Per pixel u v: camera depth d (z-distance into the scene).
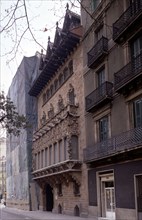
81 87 28.12
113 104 22.25
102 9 24.36
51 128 33.12
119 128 21.23
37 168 38.59
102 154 22.19
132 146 18.48
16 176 49.66
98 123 24.86
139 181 19.06
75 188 28.33
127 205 19.67
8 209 48.59
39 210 39.88
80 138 27.59
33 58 44.19
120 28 20.67
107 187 23.27
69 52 30.83
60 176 30.27
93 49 24.92
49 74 36.03
